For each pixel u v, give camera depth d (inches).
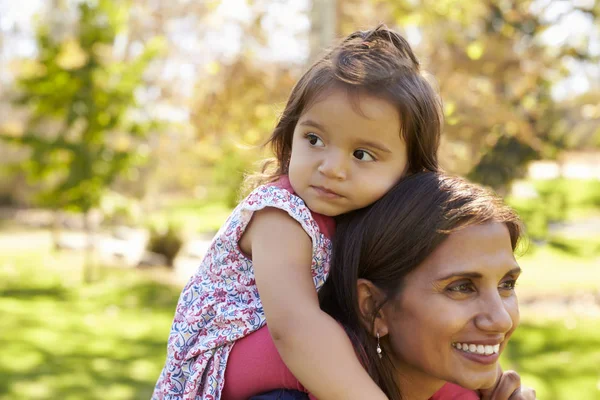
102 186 493.7
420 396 57.2
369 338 53.6
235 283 58.2
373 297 53.7
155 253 555.2
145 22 529.3
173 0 492.1
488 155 362.0
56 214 563.2
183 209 946.7
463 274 50.6
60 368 258.4
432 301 51.2
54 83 470.9
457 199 52.5
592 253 541.6
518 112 319.6
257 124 316.2
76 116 470.6
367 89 53.0
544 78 321.4
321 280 55.9
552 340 296.7
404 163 55.5
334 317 56.0
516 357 270.2
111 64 476.1
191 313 59.2
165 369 60.5
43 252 618.8
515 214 53.8
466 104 278.2
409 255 51.8
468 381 51.3
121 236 705.6
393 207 53.1
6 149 786.8
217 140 339.9
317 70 55.4
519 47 312.3
